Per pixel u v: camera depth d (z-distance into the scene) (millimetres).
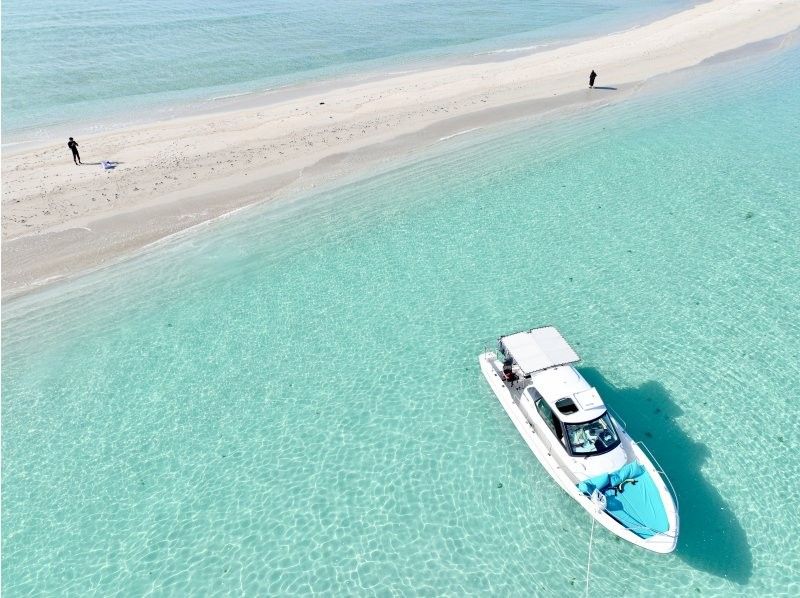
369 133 45406
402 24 92938
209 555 16781
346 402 21562
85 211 35312
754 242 28547
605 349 22812
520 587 15422
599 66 59344
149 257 31172
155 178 39219
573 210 32500
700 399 20359
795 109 44094
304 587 15805
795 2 80250
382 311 26094
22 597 16031
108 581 16297
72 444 20812
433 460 19016
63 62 71312
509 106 49375
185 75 65938
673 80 53000
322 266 29578
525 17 97000
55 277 29844
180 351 24828
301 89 59875
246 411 21609
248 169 40219
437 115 48375
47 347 25422
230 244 31906
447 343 23906
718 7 88875
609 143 40375
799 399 20172
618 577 15422
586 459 16359
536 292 26375
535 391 18234
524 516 17062
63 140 47156
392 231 32062
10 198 36844
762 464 18031
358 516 17531
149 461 19922
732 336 23016
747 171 35250
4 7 112688
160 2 119188
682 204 32188
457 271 28266
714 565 15516
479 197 34688
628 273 27047
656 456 18328
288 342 24828
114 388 23156
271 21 96500
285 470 19156
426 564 16141
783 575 15234
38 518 18219
